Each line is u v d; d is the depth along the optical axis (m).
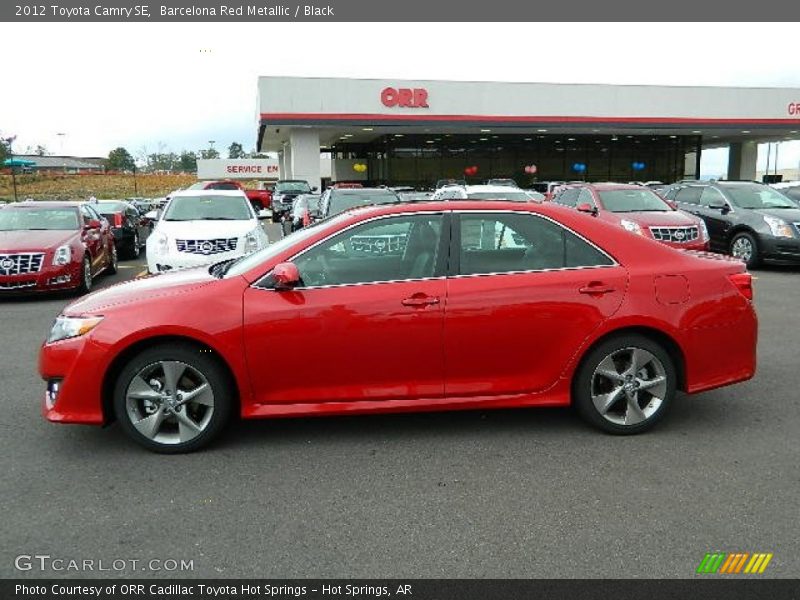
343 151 44.91
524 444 4.31
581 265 4.37
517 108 33.78
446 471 3.92
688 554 3.03
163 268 10.19
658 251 4.48
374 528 3.28
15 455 4.19
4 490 3.70
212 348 4.06
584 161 40.97
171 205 11.60
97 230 12.27
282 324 4.08
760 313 8.52
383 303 4.14
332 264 4.27
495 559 3.01
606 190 12.81
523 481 3.78
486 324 4.20
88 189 67.50
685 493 3.61
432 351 4.21
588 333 4.28
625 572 2.91
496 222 4.38
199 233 10.33
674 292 4.36
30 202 12.05
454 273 4.27
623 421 4.43
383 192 13.63
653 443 4.31
